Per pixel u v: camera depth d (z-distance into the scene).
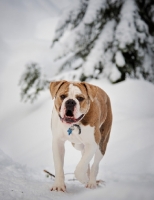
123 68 13.26
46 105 13.26
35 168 6.59
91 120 5.14
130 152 7.80
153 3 14.05
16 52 30.16
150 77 13.97
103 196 3.99
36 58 26.03
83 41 13.98
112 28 13.76
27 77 15.06
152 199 3.74
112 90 12.26
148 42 13.62
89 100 5.14
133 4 13.66
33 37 38.12
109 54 13.45
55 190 4.93
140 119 9.73
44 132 10.71
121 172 6.72
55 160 5.14
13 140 10.80
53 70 15.00
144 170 6.82
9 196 4.43
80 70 13.50
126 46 13.00
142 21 13.45
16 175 5.44
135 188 4.06
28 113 14.57
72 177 6.32
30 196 4.50
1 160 5.85
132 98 11.67
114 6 13.89
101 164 7.36
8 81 23.19
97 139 5.25
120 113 10.42
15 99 19.70
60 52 14.24
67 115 4.89
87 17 13.56
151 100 11.59
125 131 8.96
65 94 4.99
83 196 4.18
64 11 14.53
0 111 16.78
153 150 7.70
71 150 8.23
